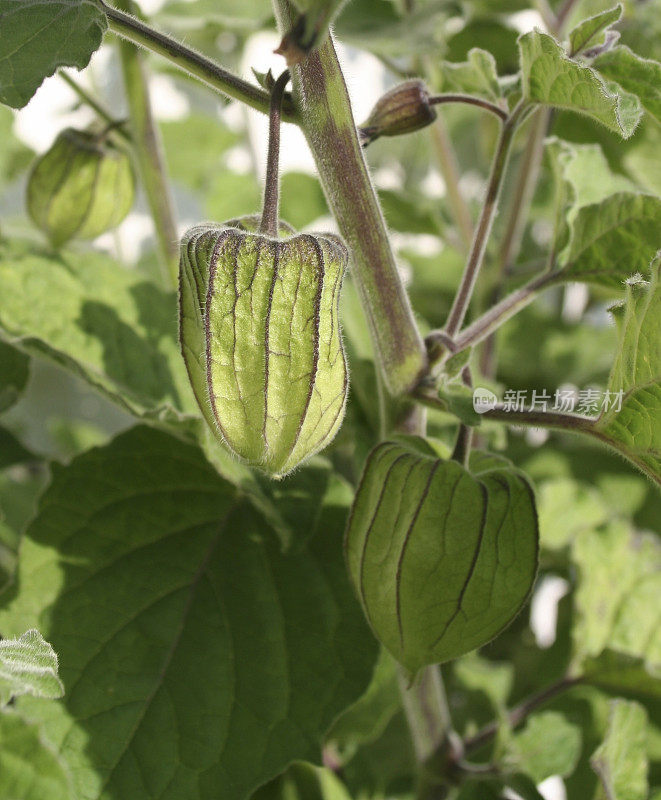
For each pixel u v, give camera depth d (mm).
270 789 356
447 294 525
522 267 411
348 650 329
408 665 295
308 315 280
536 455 498
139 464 345
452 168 434
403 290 299
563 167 345
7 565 397
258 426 283
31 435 566
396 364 302
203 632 326
